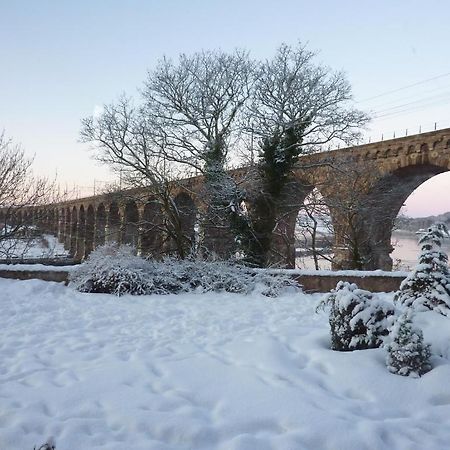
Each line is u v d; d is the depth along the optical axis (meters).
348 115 22.94
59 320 8.76
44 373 5.41
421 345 5.29
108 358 6.13
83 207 52.34
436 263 6.96
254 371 5.41
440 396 4.76
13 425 3.98
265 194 21.28
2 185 21.02
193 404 4.55
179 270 13.98
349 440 3.80
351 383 5.09
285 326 8.48
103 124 21.84
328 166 25.61
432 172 29.16
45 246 29.59
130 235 25.03
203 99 22.25
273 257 24.14
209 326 8.53
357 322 6.15
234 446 3.68
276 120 21.73
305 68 22.88
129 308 10.29
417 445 3.86
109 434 3.89
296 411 4.30
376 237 31.53
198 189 22.11
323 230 29.25
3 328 7.94
